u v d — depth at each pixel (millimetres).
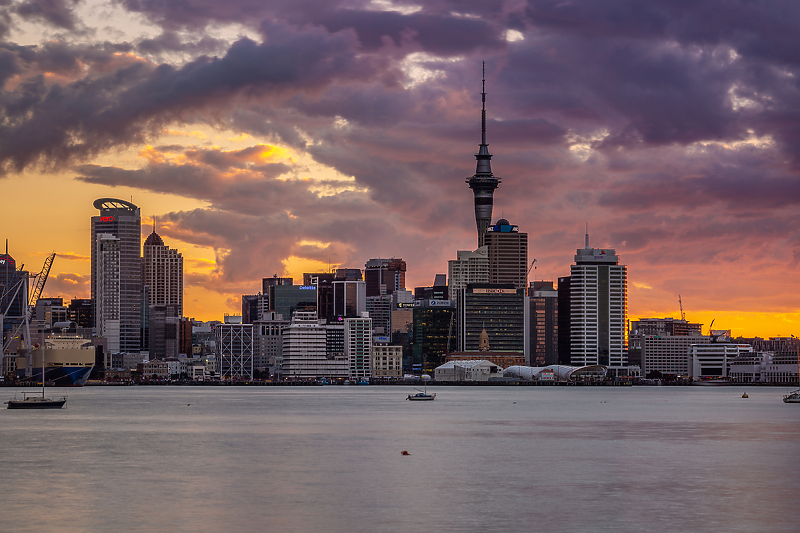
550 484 152500
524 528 116375
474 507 130375
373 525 117750
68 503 133625
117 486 150000
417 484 152375
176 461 185125
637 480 157250
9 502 134375
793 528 116812
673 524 118875
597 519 122000
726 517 123562
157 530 114750
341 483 153250
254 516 123562
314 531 114312
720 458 191250
